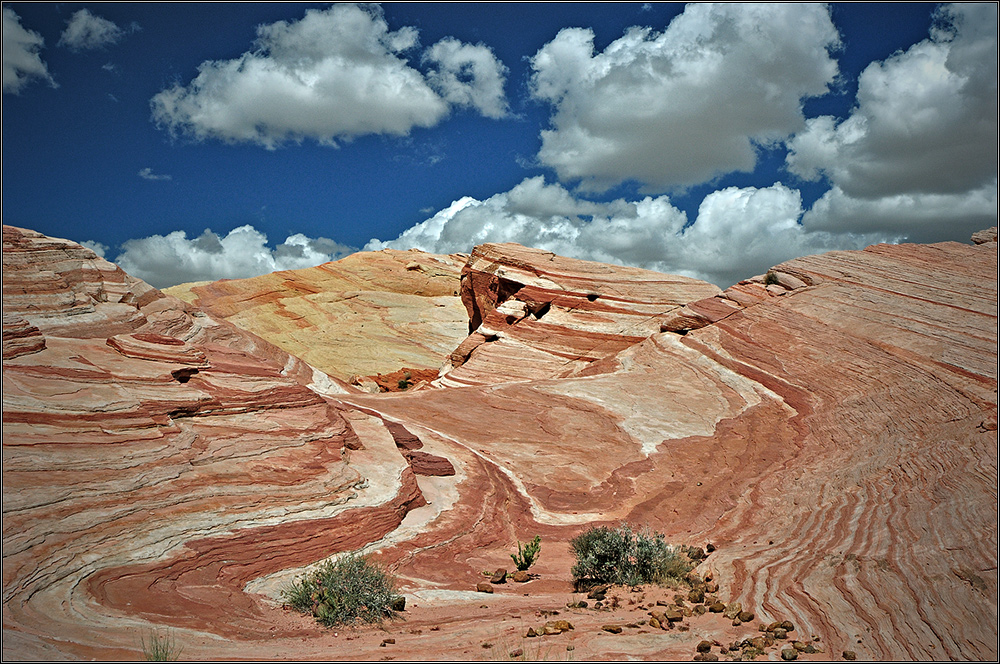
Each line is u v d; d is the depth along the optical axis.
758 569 11.91
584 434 26.52
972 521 11.26
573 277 43.06
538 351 39.34
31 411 11.98
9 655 6.54
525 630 9.14
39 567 9.38
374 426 22.34
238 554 12.24
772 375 28.98
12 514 9.91
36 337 14.82
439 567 14.73
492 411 28.77
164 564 11.00
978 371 21.80
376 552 14.59
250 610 10.30
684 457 24.42
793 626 9.07
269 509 13.80
